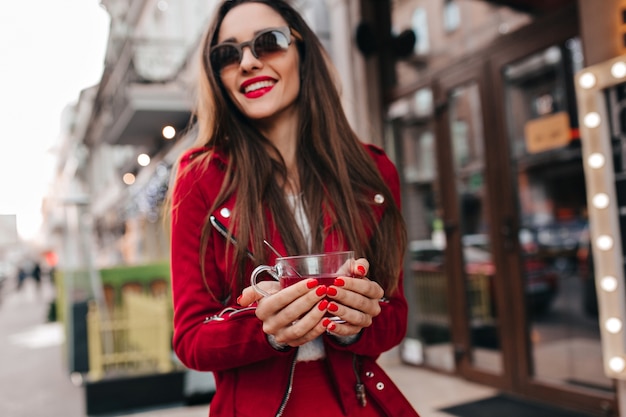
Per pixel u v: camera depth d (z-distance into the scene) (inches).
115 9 382.6
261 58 44.5
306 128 46.7
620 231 114.1
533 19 148.3
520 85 159.8
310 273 34.5
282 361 39.8
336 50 219.5
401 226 46.7
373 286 35.2
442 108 184.2
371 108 210.8
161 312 192.9
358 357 42.6
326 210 43.7
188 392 175.8
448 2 180.4
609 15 114.3
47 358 296.4
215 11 47.1
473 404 153.6
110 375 180.5
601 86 114.0
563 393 144.3
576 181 275.7
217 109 45.3
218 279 41.6
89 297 249.3
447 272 186.2
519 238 158.6
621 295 113.2
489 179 166.4
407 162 206.4
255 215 41.3
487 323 183.0
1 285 1334.9
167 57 348.5
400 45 200.1
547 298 239.0
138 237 579.8
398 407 42.8
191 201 42.0
